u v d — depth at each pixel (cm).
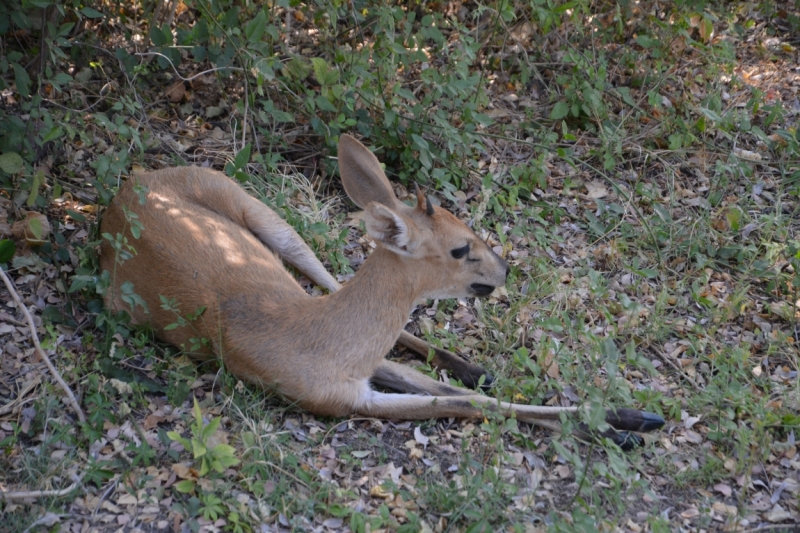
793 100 789
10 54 565
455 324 575
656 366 542
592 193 697
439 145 701
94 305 522
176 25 736
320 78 632
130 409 468
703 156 727
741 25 876
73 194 611
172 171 589
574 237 659
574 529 390
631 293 604
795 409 502
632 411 478
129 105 597
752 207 677
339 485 438
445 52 696
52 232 569
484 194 625
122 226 538
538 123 754
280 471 436
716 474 453
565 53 764
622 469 397
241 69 678
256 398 484
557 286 586
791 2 895
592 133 752
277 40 700
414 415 487
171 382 478
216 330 496
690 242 634
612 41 816
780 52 852
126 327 513
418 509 422
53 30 571
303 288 596
